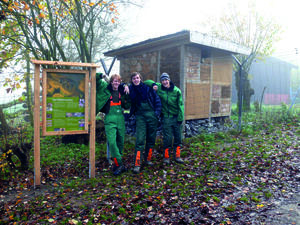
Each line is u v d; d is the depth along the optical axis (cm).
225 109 895
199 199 365
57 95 454
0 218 347
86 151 654
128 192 408
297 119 906
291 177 420
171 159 571
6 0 593
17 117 588
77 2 665
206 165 514
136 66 861
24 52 737
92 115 480
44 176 496
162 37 702
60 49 697
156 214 335
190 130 755
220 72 863
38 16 650
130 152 639
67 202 384
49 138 809
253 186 400
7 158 503
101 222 326
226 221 302
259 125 856
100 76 481
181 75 717
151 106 516
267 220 296
